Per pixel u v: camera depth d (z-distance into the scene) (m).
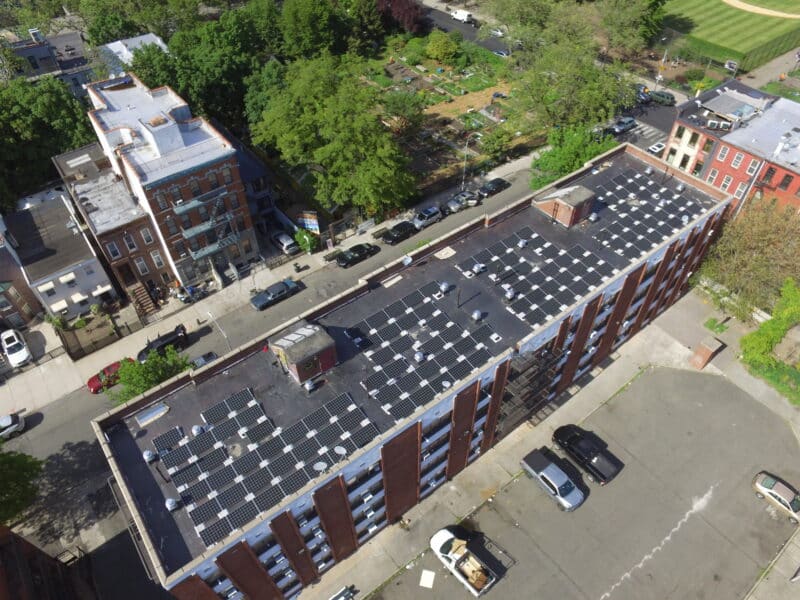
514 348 39.31
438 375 38.16
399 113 82.25
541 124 80.12
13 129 70.62
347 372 38.16
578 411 51.91
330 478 32.50
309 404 36.25
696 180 54.62
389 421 35.53
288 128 65.94
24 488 40.62
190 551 30.12
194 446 34.22
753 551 43.06
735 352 56.53
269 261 67.88
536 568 42.19
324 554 39.75
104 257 64.25
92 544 44.00
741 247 55.72
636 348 57.12
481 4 127.31
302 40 104.44
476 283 44.81
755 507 45.50
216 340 58.91
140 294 62.06
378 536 44.03
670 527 44.41
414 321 41.69
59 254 59.88
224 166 58.22
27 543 37.72
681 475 47.47
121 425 35.41
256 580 34.78
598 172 57.06
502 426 47.03
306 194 74.75
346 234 71.12
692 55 106.00
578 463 47.97
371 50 113.31
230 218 62.09
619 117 91.25
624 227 50.53
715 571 42.03
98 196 61.62
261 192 70.50
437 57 107.62
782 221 54.50
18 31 104.25
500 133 82.50
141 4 103.56
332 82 68.38
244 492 32.34
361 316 42.00
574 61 77.75
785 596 40.75
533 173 79.44
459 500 46.09
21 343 57.81
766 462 48.31
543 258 47.28
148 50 78.50
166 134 55.94
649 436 50.06
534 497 46.22
